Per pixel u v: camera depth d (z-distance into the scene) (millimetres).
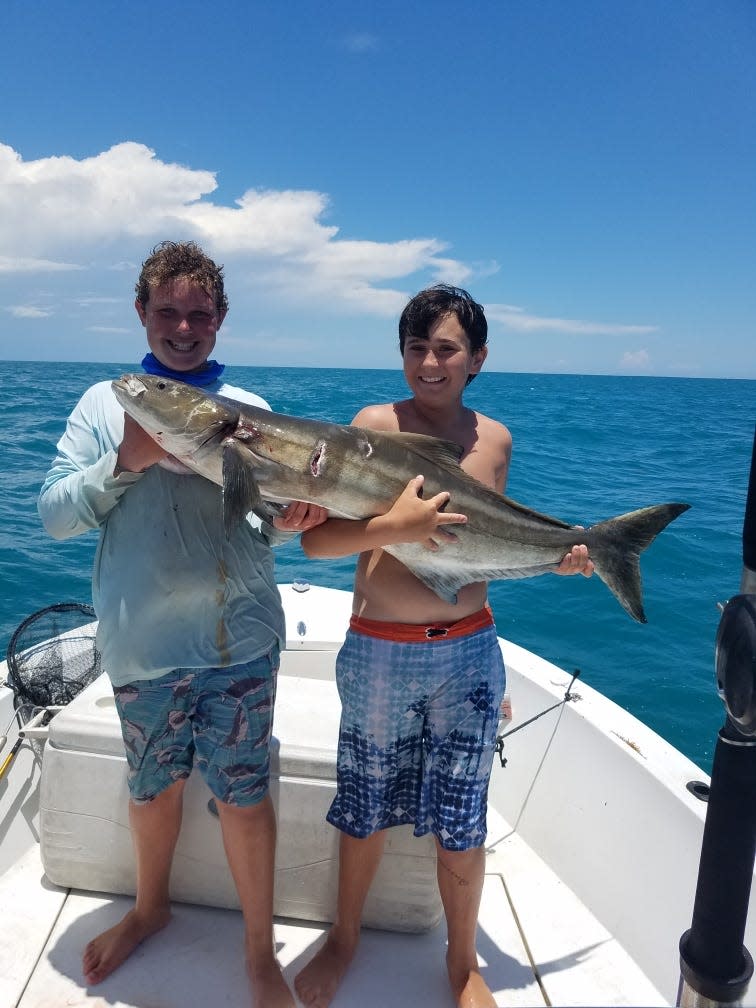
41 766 2924
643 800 2777
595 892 2869
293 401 28031
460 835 2393
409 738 2504
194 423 2314
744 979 1467
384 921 2691
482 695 2459
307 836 2672
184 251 2467
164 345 2500
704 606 6438
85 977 2449
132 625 2363
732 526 8867
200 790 2691
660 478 12711
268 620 2506
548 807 3246
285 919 2760
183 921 2699
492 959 2633
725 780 1434
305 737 2756
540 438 19000
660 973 2482
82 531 2393
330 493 2430
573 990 2502
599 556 2668
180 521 2387
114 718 2766
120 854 2748
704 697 4977
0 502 9641
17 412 20562
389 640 2439
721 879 1449
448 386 2555
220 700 2395
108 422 2486
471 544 2510
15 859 2988
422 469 2498
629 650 5633
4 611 6352
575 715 3270
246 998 2402
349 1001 2412
